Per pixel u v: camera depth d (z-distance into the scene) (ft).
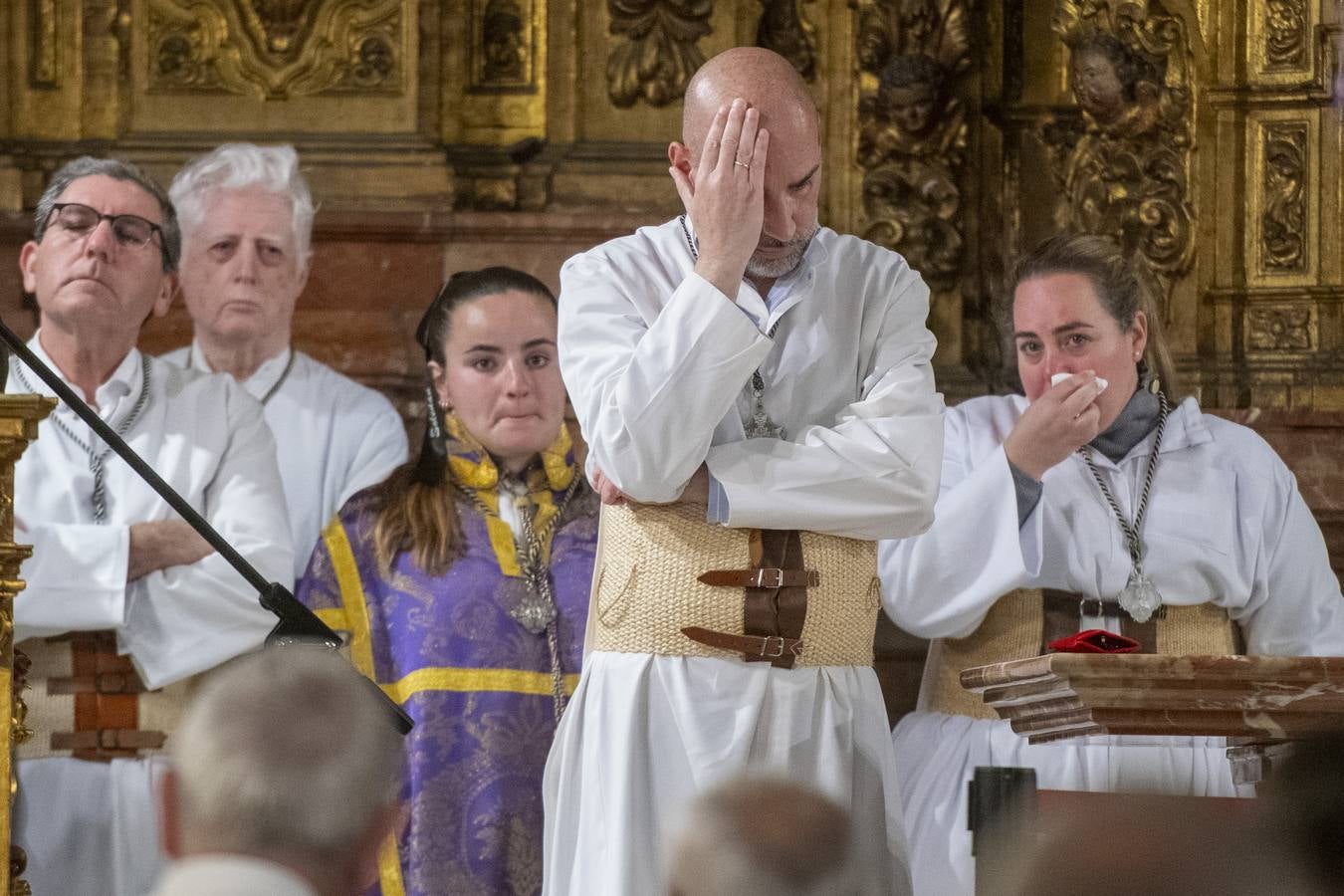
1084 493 53.01
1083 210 70.79
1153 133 71.05
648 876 39.63
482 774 50.49
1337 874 23.58
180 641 52.75
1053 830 25.62
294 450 63.36
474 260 66.90
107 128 69.26
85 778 52.95
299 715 20.01
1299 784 23.85
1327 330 70.69
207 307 63.62
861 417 40.86
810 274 42.19
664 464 38.86
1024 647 52.24
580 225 67.26
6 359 42.83
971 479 50.55
